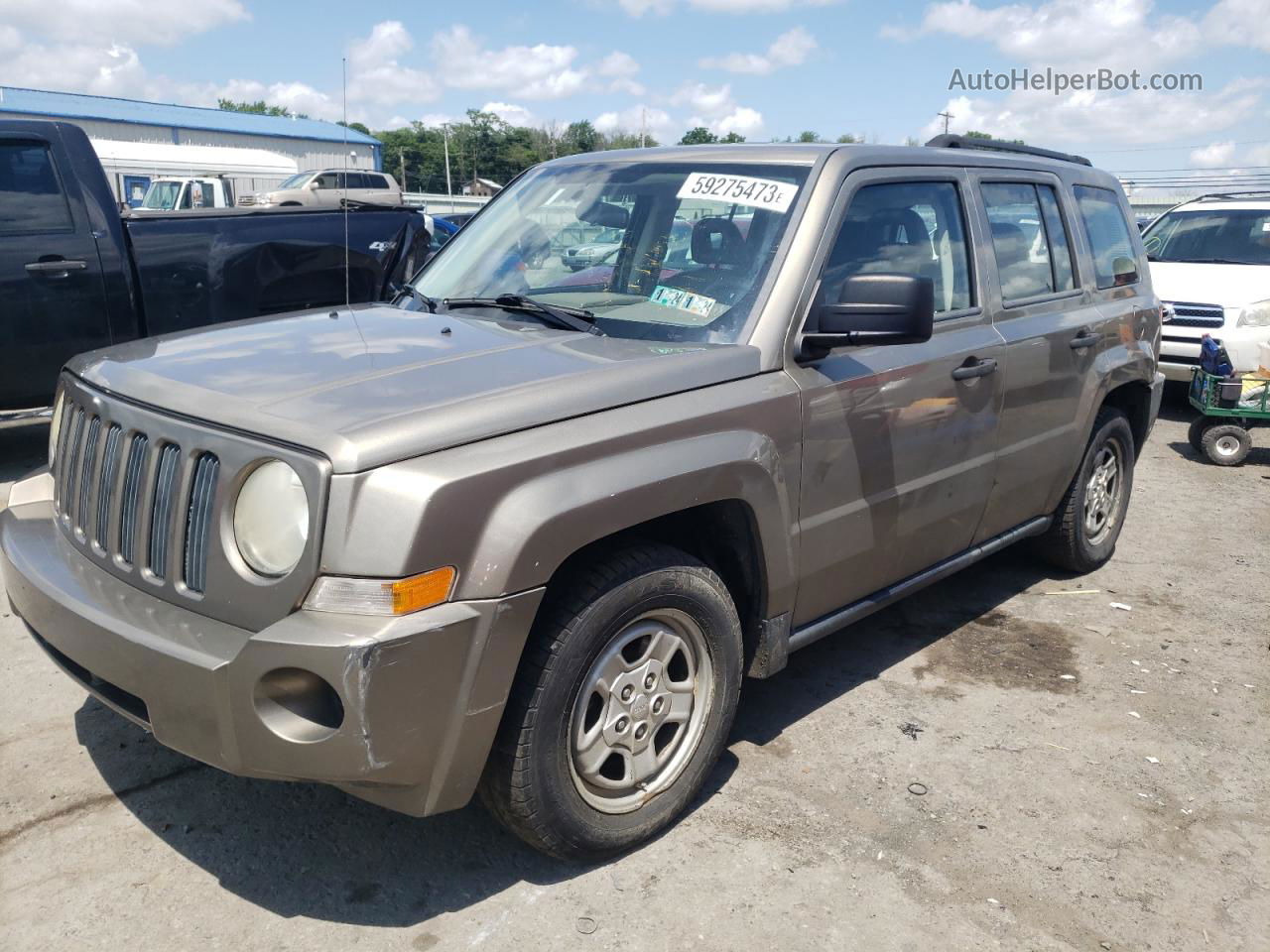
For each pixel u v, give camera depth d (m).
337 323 3.35
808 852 2.93
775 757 3.44
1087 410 4.64
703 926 2.62
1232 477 7.40
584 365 2.79
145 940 2.51
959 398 3.76
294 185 23.05
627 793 2.86
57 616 2.62
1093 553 5.16
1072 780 3.35
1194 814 3.19
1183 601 4.96
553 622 2.55
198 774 3.22
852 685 3.98
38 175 6.41
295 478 2.29
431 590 2.28
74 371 3.10
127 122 37.34
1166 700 3.93
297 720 2.28
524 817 2.60
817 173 3.40
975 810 3.17
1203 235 9.87
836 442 3.23
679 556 2.80
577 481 2.50
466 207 28.75
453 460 2.34
